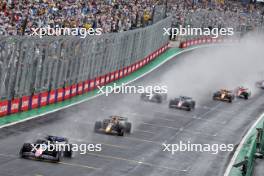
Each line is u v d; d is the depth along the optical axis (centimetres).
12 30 15988
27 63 14275
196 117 17350
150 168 11256
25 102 14500
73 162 10644
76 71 17325
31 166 9888
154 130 14750
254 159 11775
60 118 14450
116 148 12281
